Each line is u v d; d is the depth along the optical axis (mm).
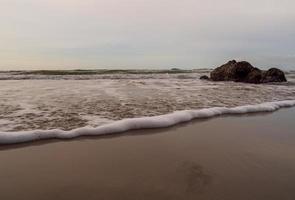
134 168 4406
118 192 3609
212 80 24438
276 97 12602
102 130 6305
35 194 3529
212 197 3498
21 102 9359
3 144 5352
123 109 8438
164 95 11945
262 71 23906
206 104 9930
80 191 3625
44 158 4754
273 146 5633
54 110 8094
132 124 6828
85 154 4984
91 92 12539
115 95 11586
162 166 4512
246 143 5820
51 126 6379
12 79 22297
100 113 7797
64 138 5816
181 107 9086
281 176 4168
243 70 23234
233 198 3480
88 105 9000
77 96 11070
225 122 7719
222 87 16812
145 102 9859
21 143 5453
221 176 4137
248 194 3592
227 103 10391
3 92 12148
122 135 6195
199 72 39688
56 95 11281
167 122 7207
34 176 4051
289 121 8023
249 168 4480
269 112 9367
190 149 5383
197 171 4324
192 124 7363
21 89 13562
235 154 5129
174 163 4652
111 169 4352
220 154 5113
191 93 13000
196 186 3807
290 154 5172
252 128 7109
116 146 5465
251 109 9516
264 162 4738
